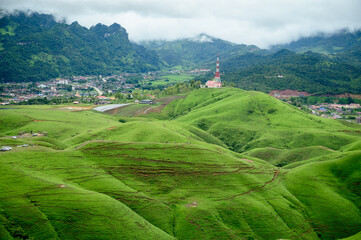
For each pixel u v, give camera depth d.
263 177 185.12
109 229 108.19
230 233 130.12
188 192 156.00
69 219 107.50
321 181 189.75
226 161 193.50
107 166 163.00
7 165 137.62
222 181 170.38
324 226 152.62
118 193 137.50
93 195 122.94
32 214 105.06
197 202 148.12
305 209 164.50
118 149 184.12
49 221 104.75
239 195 159.88
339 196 174.62
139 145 193.00
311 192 178.75
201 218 136.25
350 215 160.25
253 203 154.12
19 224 100.19
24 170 135.88
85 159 165.50
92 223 108.50
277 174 197.00
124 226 111.62
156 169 169.62
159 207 136.50
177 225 130.50
